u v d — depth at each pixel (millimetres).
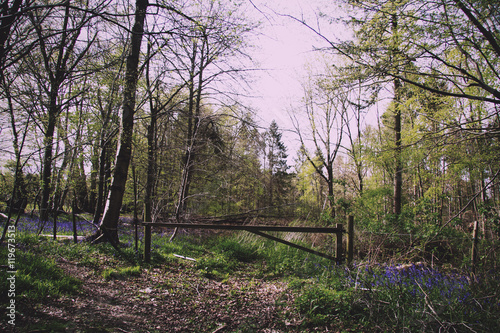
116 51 9469
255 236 10242
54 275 4547
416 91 8305
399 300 3975
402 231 8586
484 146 8242
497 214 6531
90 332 3289
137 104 10508
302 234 9820
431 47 6008
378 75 6078
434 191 11680
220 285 5828
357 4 5734
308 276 6324
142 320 3869
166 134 14688
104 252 6852
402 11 5652
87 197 20422
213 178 13172
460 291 4219
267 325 3973
